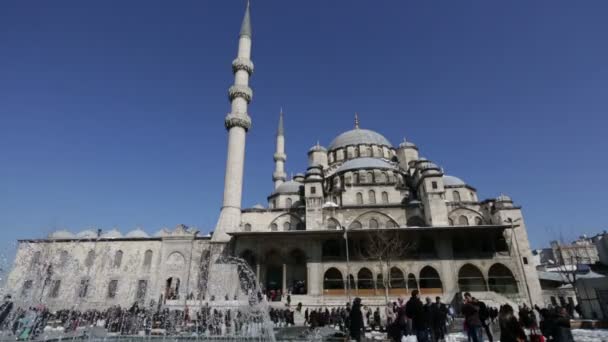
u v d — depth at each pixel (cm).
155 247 5391
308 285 4400
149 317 3628
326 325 3073
